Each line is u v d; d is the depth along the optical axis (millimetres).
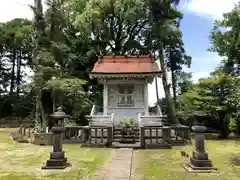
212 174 6645
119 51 23125
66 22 19109
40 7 16250
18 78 33062
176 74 24656
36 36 16156
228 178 6242
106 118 13680
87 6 21203
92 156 9367
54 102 15570
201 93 14375
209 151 10445
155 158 9008
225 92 14180
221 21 17969
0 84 32188
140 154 9852
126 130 12438
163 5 21469
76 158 8984
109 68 15320
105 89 15219
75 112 17234
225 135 14641
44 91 16031
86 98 17922
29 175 6668
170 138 12031
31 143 13227
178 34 20844
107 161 8398
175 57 24234
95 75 14477
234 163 8117
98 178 6266
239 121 14766
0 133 18594
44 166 7441
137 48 22484
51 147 11898
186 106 14039
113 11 21938
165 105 21047
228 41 17984
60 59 17625
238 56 18000
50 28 16922
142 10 21766
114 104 15320
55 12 16953
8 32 29203
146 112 14969
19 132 15133
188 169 7062
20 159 8930
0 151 10734
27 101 27250
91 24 21234
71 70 20078
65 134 12820
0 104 29141
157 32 20969
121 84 15461
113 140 12438
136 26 23141
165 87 20953
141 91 15367
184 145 11953
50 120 15555
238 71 18656
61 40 18000
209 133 15023
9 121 25766
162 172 6914
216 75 15094
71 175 6625
